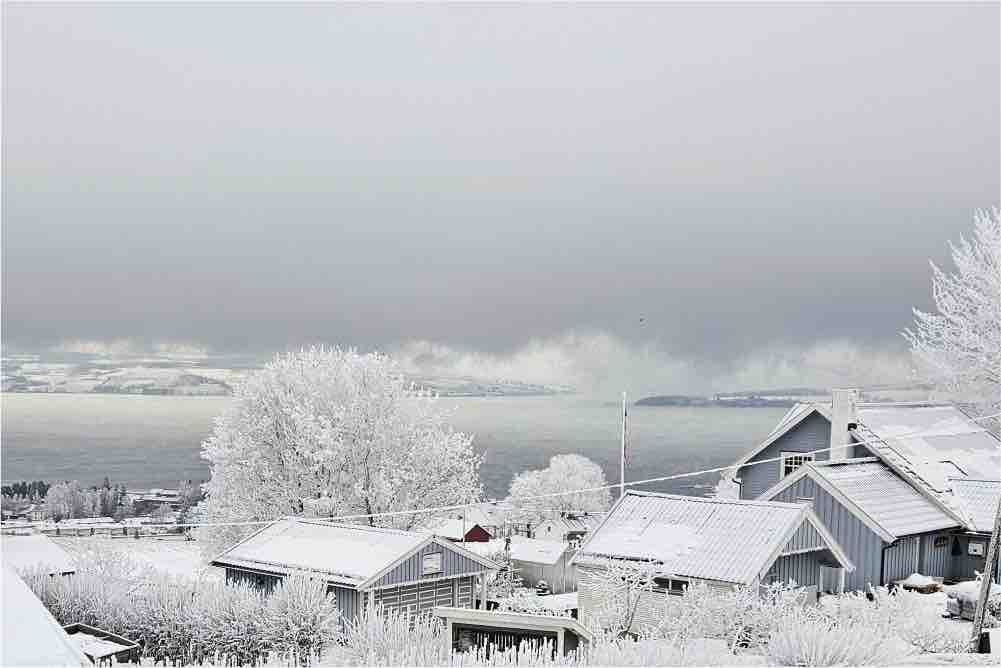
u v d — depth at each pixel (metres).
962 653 16.75
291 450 38.59
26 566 24.39
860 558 26.06
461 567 26.06
